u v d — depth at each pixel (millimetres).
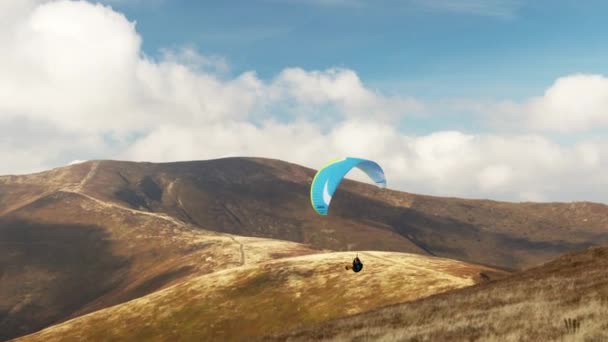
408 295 104000
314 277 123562
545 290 30062
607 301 21375
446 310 32531
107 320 126125
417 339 23719
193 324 113375
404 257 143875
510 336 19141
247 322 109750
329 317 103375
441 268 127188
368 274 120500
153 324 117812
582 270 38844
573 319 19250
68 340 121250
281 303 113875
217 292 124688
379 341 25500
